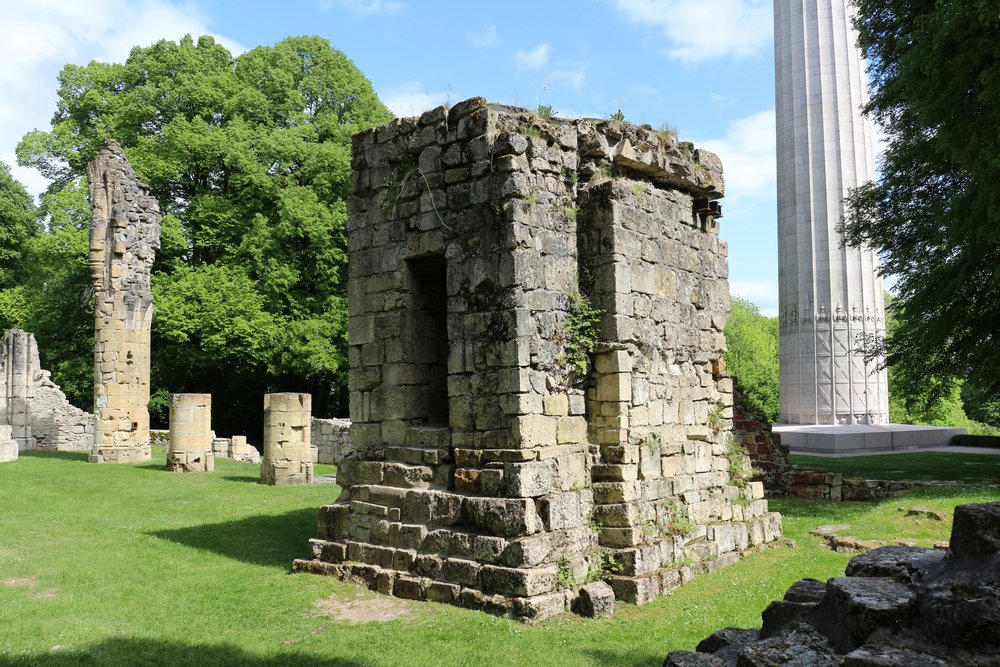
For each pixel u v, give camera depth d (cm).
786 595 539
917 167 2120
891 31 1953
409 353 1074
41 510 1508
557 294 995
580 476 977
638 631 798
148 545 1209
